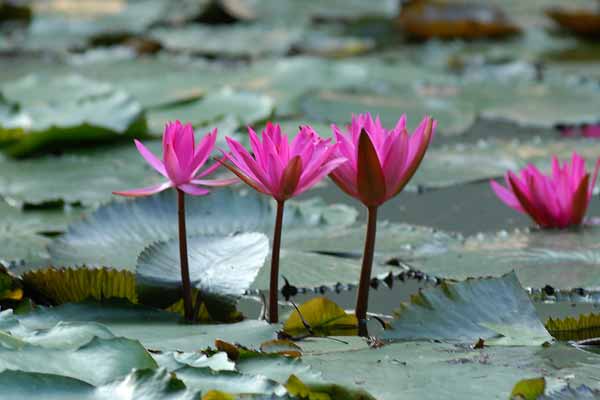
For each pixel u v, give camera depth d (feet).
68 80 21.22
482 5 31.27
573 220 13.87
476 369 12.19
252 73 23.56
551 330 12.72
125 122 15.94
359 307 12.80
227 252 13.00
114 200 13.89
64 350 11.97
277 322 12.79
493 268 13.43
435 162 15.57
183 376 11.93
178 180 12.62
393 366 12.22
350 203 14.78
